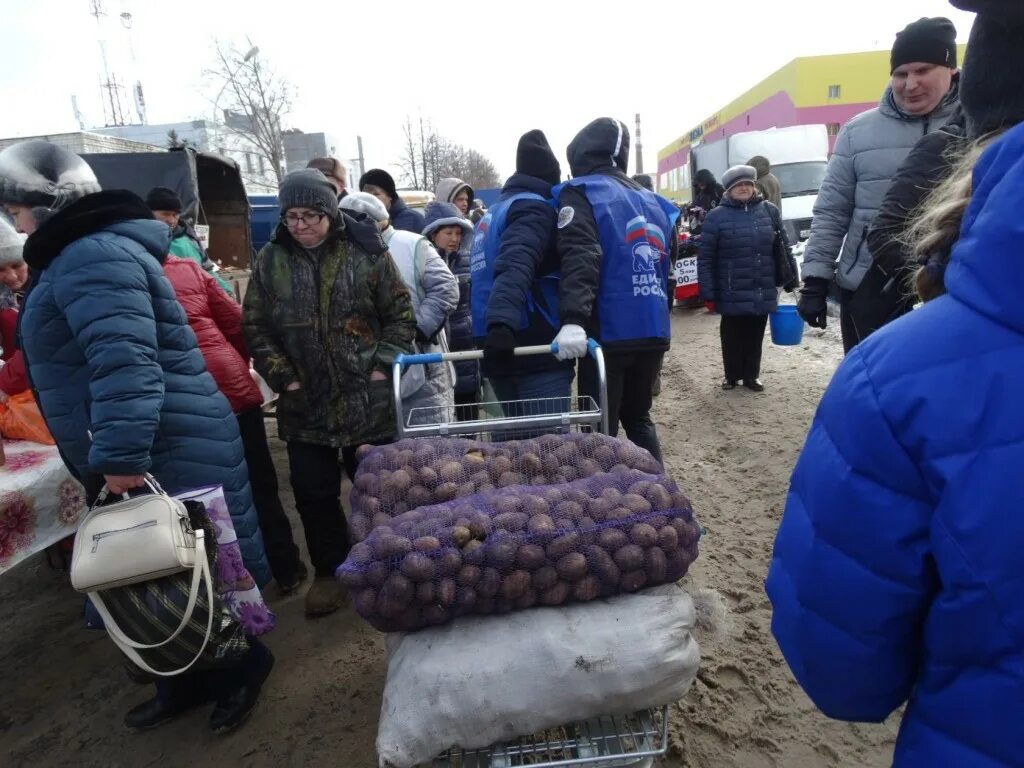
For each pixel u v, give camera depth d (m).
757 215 5.46
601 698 1.50
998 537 0.75
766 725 2.30
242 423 3.18
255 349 2.90
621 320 2.79
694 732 2.28
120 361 2.03
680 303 10.21
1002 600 0.75
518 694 1.48
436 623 1.58
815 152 13.25
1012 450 0.74
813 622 0.98
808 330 7.73
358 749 2.36
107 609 2.01
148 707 2.54
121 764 2.38
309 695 2.64
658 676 1.51
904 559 0.86
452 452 1.95
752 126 32.78
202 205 6.98
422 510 1.69
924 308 0.88
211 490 2.37
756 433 4.87
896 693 0.97
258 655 2.55
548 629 1.54
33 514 2.50
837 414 0.92
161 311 2.34
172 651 2.07
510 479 1.87
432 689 1.48
